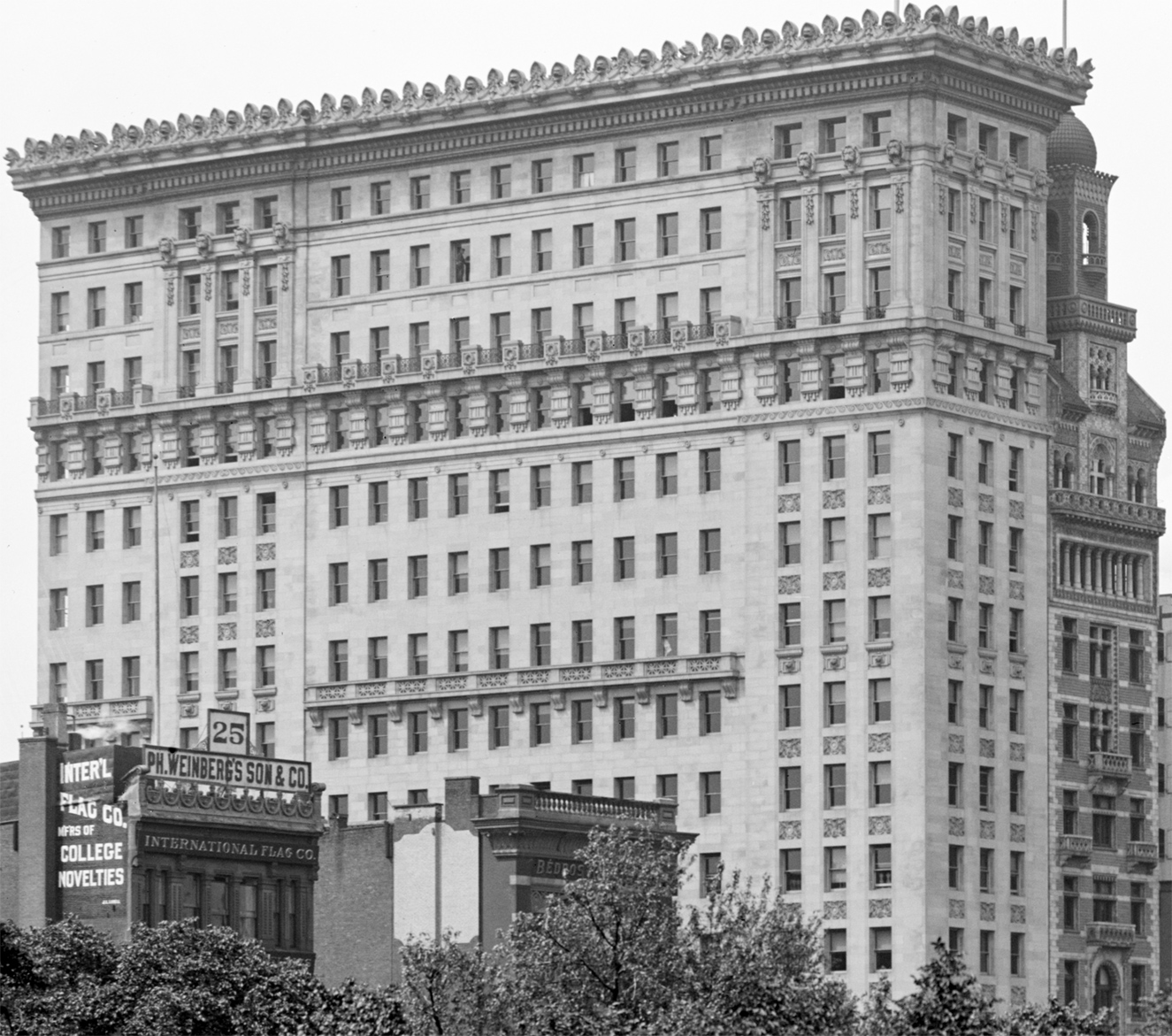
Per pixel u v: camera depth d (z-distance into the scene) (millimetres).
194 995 164500
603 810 190000
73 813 180625
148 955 166625
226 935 168625
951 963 147375
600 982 152625
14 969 165875
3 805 183125
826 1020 153500
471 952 173125
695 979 152750
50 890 180000
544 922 153875
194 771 182500
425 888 186625
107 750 180000
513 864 183500
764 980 152875
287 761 188000
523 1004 152125
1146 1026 166375
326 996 163875
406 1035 152750
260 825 184750
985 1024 145375
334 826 190500
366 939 188000
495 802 185000
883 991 150375
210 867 181875
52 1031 161875
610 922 153750
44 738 182000
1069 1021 146875
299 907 187000
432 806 189125
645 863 155750
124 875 178000
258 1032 162875
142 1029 163125
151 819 178750
